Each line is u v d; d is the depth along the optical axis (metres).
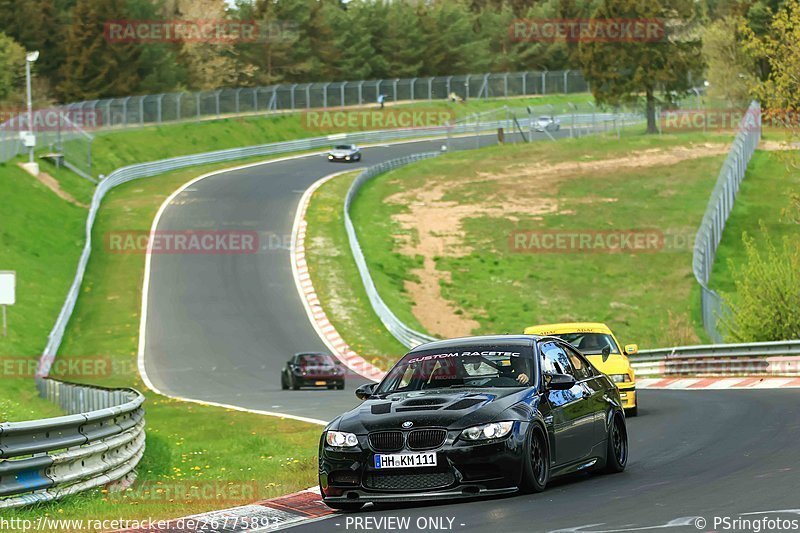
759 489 40.03
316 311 199.50
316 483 50.75
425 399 41.47
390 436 40.06
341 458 40.41
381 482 40.06
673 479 44.62
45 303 197.88
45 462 44.75
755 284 125.19
